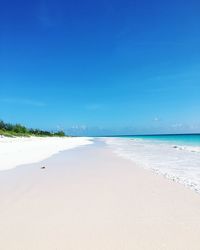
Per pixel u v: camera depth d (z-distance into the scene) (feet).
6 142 134.31
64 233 19.38
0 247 17.35
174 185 34.19
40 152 86.48
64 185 34.55
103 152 91.71
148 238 18.49
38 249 17.06
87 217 22.54
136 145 146.00
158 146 130.41
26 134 268.00
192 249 16.97
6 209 24.71
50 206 25.57
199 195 29.19
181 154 80.48
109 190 31.78
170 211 23.89
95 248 17.16
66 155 78.69
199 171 46.03
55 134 423.23
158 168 49.90
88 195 29.53
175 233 19.25
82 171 46.09
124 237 18.69
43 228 20.26
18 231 19.75
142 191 31.14
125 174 42.86
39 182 36.40
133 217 22.47
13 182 36.35
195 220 21.67
